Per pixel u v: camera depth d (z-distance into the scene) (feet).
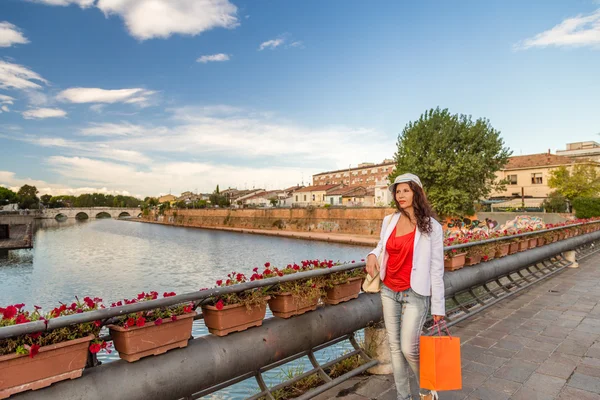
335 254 117.80
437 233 8.95
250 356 8.73
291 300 9.84
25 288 76.28
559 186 141.18
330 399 10.64
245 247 147.84
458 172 103.14
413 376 12.00
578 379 11.73
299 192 293.43
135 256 126.82
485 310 19.40
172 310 7.68
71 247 159.22
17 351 5.80
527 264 24.61
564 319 17.83
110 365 6.93
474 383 11.49
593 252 42.39
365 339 12.80
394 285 9.11
